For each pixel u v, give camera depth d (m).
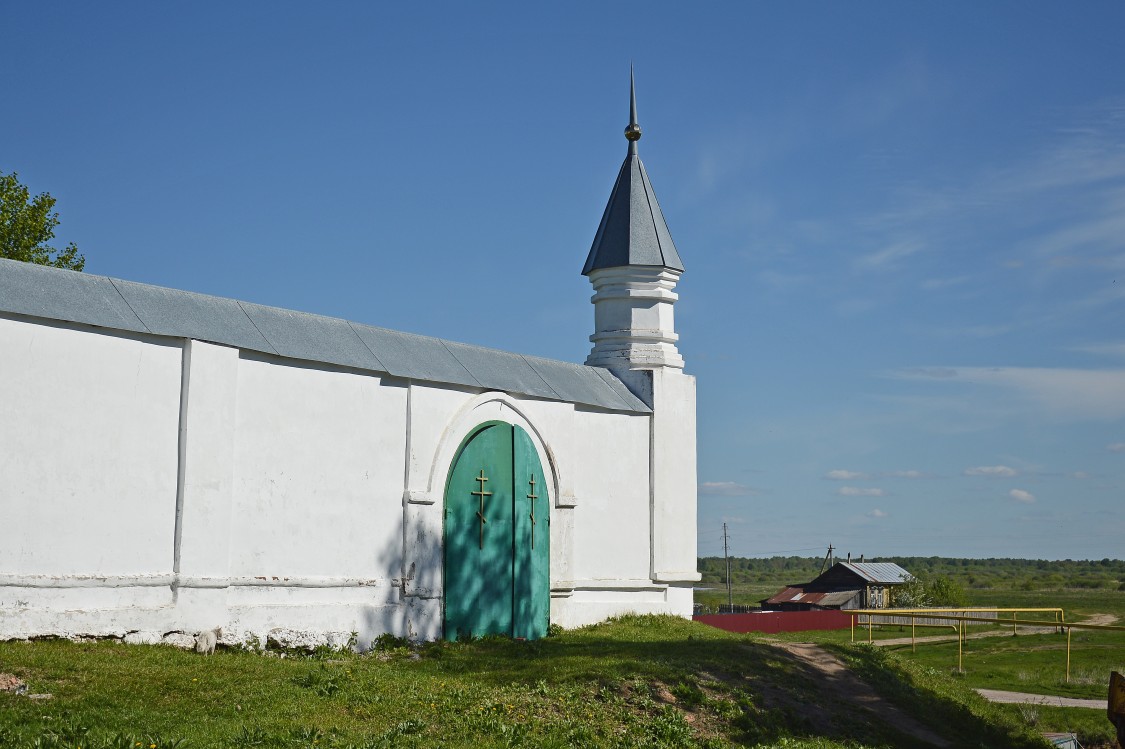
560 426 22.12
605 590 23.14
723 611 72.31
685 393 25.22
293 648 16.78
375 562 18.30
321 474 17.61
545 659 17.41
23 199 31.70
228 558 16.16
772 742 15.01
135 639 14.88
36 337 14.36
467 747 12.07
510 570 20.50
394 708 13.23
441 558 19.34
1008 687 27.31
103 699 11.95
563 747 12.80
